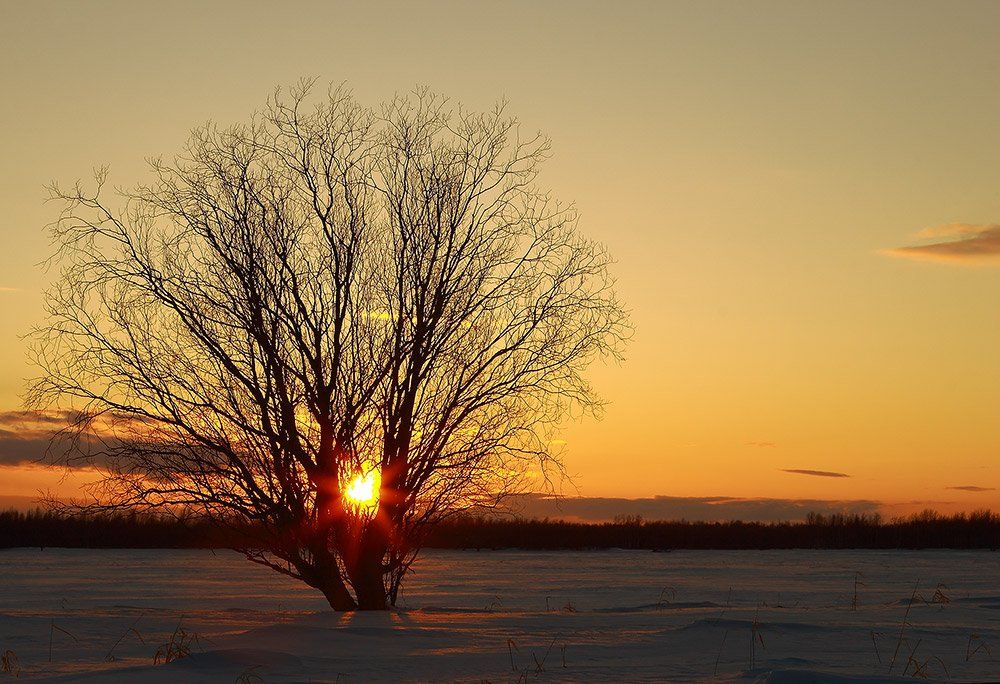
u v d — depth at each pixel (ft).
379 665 42.32
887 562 235.20
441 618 64.18
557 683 37.76
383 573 72.49
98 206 68.80
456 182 72.74
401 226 71.92
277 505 69.41
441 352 71.61
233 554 247.50
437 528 73.51
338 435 69.41
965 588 132.46
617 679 38.73
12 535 264.52
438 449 71.31
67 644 50.96
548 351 71.56
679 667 42.04
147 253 69.26
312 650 46.14
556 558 257.75
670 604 85.71
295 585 145.59
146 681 37.17
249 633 51.31
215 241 69.62
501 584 149.79
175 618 64.64
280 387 68.85
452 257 72.13
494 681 38.22
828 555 282.77
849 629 54.29
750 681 37.52
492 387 71.72
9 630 57.00
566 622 61.87
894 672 40.42
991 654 46.14
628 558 260.62
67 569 185.16
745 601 109.91
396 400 70.95
